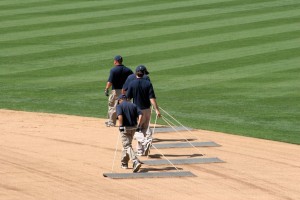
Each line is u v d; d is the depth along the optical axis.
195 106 82.00
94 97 86.88
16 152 60.16
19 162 56.84
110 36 120.12
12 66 103.19
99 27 127.12
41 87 91.88
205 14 137.25
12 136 66.50
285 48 110.50
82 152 60.56
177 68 100.38
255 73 97.31
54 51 111.06
